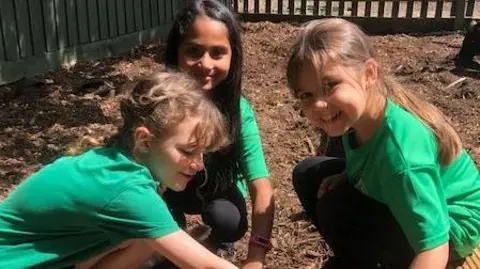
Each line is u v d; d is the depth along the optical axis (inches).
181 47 51.3
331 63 38.9
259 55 134.5
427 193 38.6
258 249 49.6
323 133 59.9
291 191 73.9
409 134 39.5
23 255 40.6
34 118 97.3
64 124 95.4
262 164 52.6
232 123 51.1
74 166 39.9
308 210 54.8
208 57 50.3
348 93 39.1
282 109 101.3
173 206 56.2
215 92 51.2
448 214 42.2
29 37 116.6
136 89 40.5
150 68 126.9
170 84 39.9
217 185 53.7
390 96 41.5
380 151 40.6
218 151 52.0
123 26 139.6
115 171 39.2
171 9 154.6
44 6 119.2
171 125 38.9
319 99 39.7
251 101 105.3
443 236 38.7
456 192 43.1
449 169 42.9
